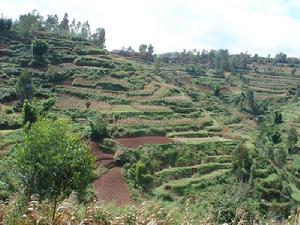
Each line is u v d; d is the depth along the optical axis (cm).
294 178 8219
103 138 7106
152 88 10881
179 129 8712
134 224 1717
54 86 9525
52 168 2095
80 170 2145
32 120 6550
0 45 11219
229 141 8375
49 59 11094
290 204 6178
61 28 17038
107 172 6253
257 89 17625
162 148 7469
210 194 5709
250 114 13925
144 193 5953
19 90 8231
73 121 7831
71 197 1922
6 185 3064
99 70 11000
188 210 2081
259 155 7775
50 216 1638
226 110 13212
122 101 9588
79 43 13112
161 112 9188
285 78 19912
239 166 6850
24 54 10962
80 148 2161
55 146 2131
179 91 11244
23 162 2156
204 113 10269
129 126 8131
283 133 11925
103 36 17862
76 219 1570
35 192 2147
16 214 1534
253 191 6222
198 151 7725
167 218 1773
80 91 9594
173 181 6569
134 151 7019
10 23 12469
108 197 5447
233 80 18462
